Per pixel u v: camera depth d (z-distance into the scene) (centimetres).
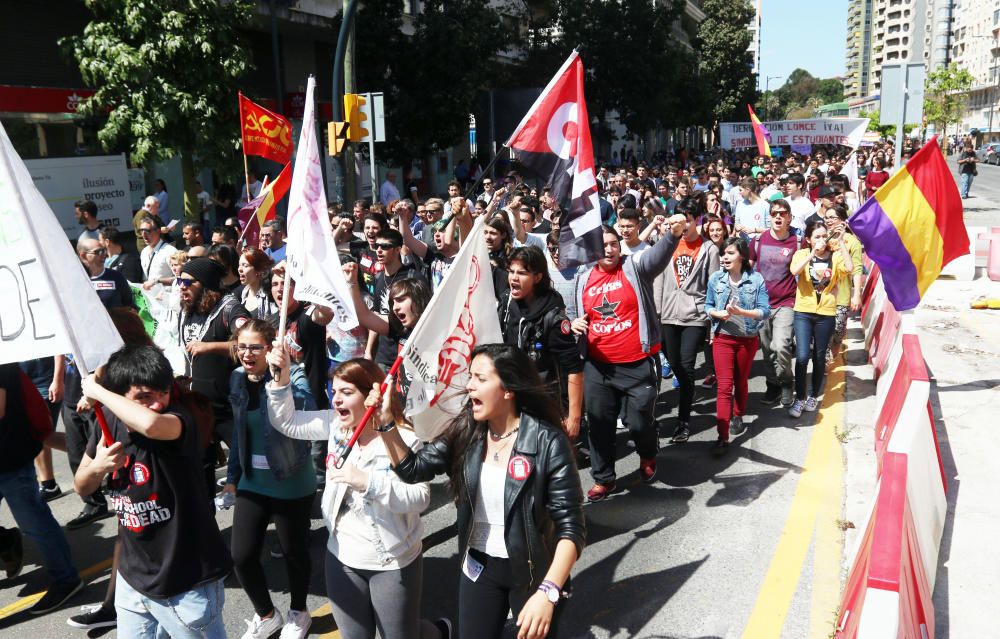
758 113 8750
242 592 504
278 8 2039
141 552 338
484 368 324
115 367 334
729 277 691
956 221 742
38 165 1520
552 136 505
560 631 446
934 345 1034
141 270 1165
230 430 594
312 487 438
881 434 653
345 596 364
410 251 795
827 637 430
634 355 590
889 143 4359
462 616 336
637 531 561
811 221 831
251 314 635
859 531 512
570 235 512
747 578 492
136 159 1366
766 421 777
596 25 3134
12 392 469
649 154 5794
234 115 1402
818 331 777
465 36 2077
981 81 12069
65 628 468
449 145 2192
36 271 334
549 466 322
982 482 620
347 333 654
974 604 459
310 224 453
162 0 1314
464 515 336
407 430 368
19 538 529
